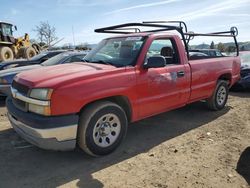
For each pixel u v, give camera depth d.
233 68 7.14
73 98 3.87
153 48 5.06
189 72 5.64
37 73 4.37
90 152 4.20
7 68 8.95
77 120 3.93
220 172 3.90
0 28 22.11
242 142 4.97
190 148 4.72
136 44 4.93
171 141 5.04
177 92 5.39
